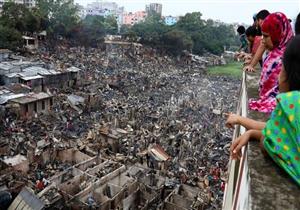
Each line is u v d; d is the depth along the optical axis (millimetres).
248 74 8234
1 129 41750
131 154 40094
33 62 68750
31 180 31688
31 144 37875
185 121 55938
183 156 41281
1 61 65500
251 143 3260
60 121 48875
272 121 2871
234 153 3383
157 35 129500
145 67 105938
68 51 100188
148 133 46875
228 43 168375
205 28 157500
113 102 62844
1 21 84062
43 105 51719
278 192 2350
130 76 87625
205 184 32938
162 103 66938
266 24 5426
